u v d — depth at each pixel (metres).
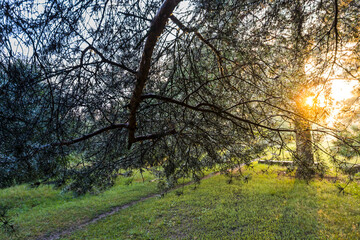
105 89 2.36
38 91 2.04
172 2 1.78
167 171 2.96
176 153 2.95
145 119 2.95
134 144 3.24
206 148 2.80
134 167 3.05
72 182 3.00
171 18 2.10
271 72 2.73
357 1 2.41
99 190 3.22
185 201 8.27
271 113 3.05
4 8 1.69
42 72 1.93
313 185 7.84
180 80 2.67
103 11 1.93
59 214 8.45
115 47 2.11
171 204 8.19
